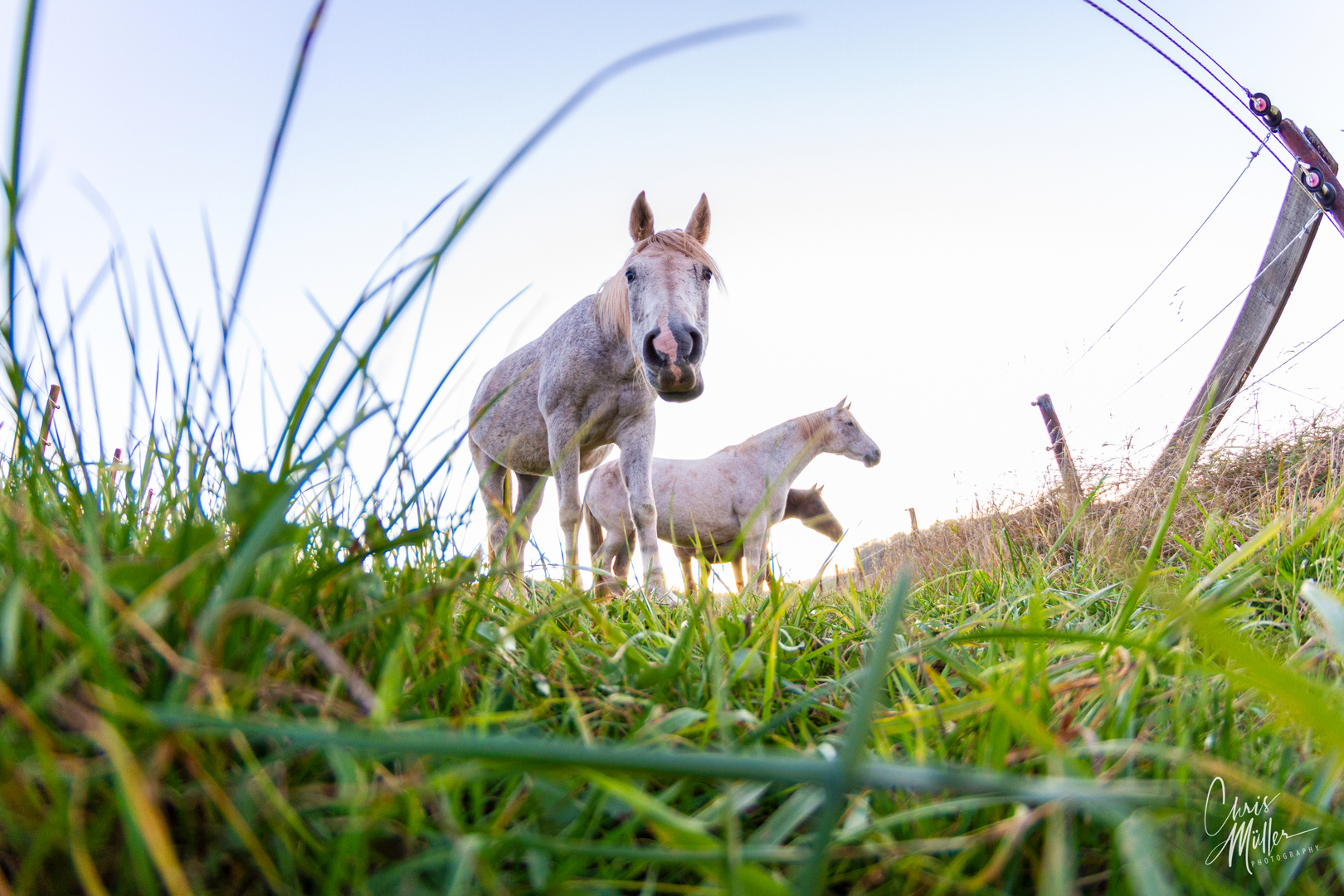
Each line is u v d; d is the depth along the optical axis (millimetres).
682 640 1031
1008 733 660
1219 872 632
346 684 690
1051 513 3668
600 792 587
